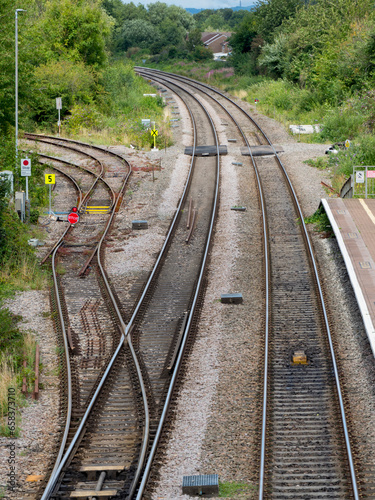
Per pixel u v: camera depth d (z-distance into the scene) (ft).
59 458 122.52
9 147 330.95
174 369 156.97
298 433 131.03
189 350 170.40
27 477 119.14
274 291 208.85
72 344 173.99
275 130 526.16
